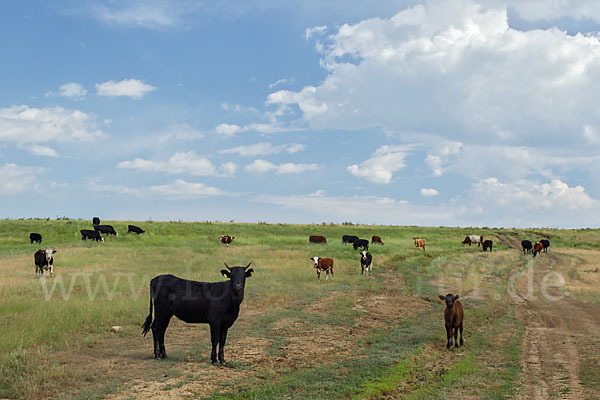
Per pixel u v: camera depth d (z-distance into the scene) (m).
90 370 9.36
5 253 30.41
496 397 8.47
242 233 52.25
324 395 8.38
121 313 14.66
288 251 35.47
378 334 13.87
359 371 9.88
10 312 14.09
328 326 14.66
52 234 42.72
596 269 31.41
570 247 52.31
